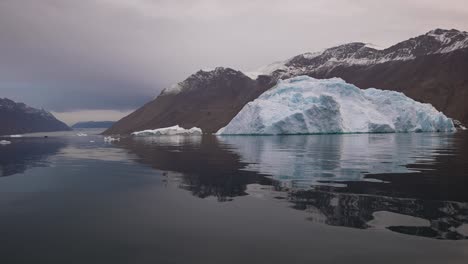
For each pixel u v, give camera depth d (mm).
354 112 82938
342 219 11016
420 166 22406
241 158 29562
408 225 10320
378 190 14961
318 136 68062
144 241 9539
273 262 8055
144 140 73250
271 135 75312
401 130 85000
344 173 19781
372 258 8180
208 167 23781
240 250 8773
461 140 51750
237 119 83812
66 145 61125
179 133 113250
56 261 8336
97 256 8594
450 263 7891
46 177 20547
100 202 13977
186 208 12773
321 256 8336
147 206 13211
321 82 90000
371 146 40750
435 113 92062
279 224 10680
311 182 17078
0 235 10188
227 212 12109
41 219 11727
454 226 10172
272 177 18859
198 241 9430
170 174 21016
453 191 14609
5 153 41594
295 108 78375
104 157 33656
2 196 15297
